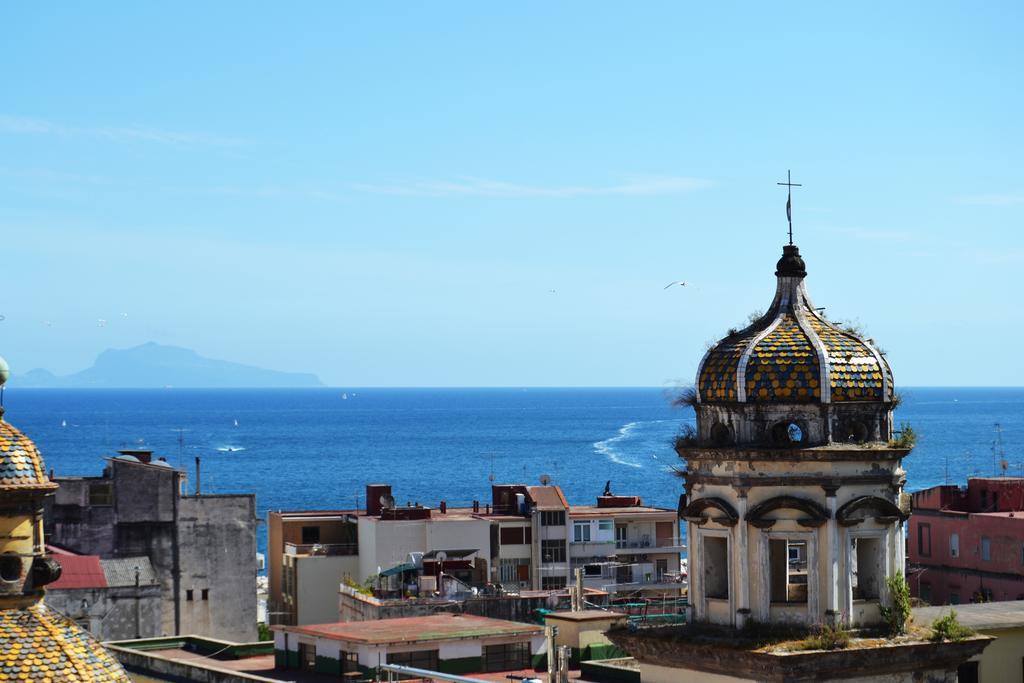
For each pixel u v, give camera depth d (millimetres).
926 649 49781
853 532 49844
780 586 51219
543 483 174875
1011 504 150500
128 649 90250
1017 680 67625
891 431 51031
